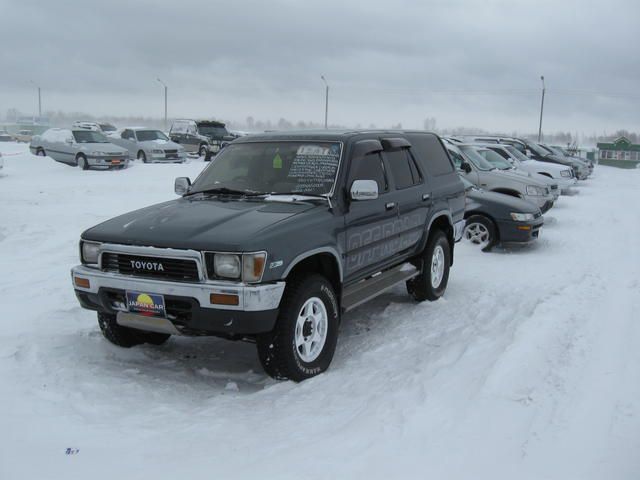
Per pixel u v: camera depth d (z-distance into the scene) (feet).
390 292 24.67
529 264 30.40
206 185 18.57
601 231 41.32
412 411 12.69
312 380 15.14
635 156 170.30
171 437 11.97
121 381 14.94
